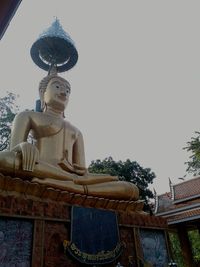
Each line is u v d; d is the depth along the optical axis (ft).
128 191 31.50
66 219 25.36
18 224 22.52
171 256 30.81
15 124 33.14
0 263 20.49
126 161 77.87
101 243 26.09
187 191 59.16
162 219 32.71
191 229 58.80
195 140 58.49
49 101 37.50
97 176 31.94
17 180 23.97
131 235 29.07
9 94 61.57
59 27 44.70
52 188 26.05
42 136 33.63
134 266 27.12
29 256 21.97
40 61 46.34
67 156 34.09
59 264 23.27
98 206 28.60
